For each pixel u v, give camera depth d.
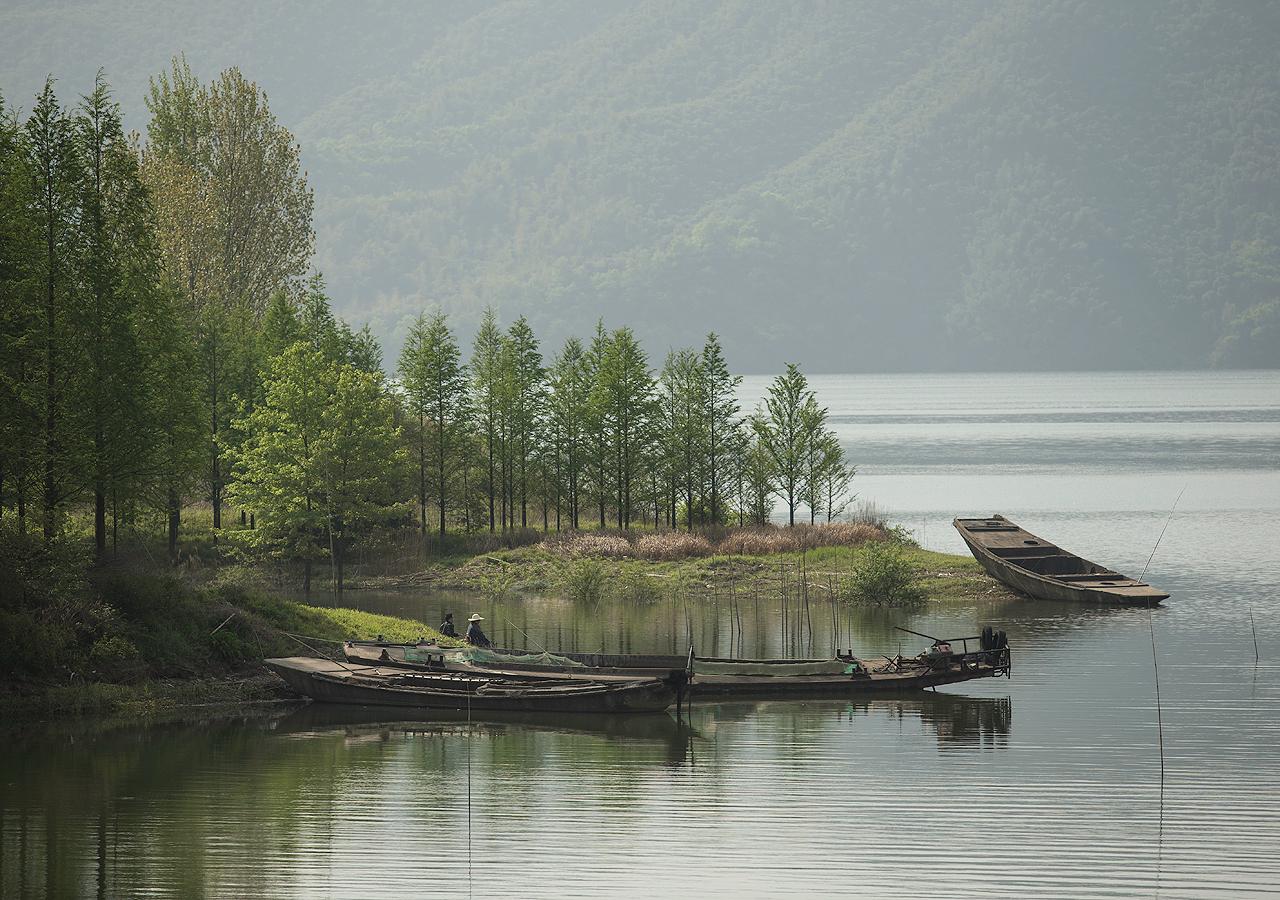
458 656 67.25
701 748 56.12
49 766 52.31
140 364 68.81
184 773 51.59
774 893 39.22
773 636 83.00
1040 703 63.81
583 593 101.00
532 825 45.34
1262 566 113.25
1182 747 54.84
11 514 67.06
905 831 44.59
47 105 67.12
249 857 42.03
